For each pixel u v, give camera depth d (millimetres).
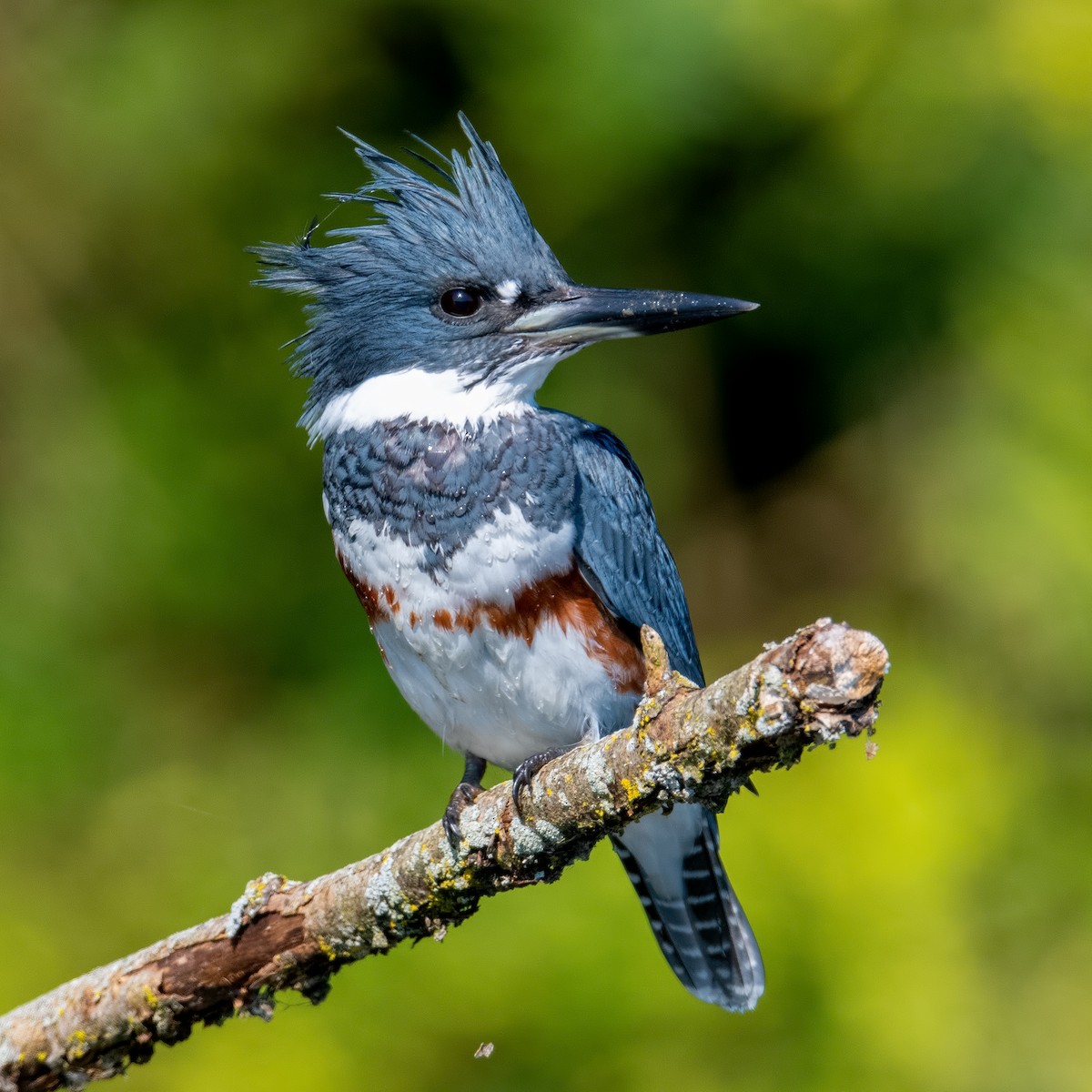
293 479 10523
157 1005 6152
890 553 11586
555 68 10945
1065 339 10656
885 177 11078
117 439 10383
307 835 9945
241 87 10867
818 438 11836
